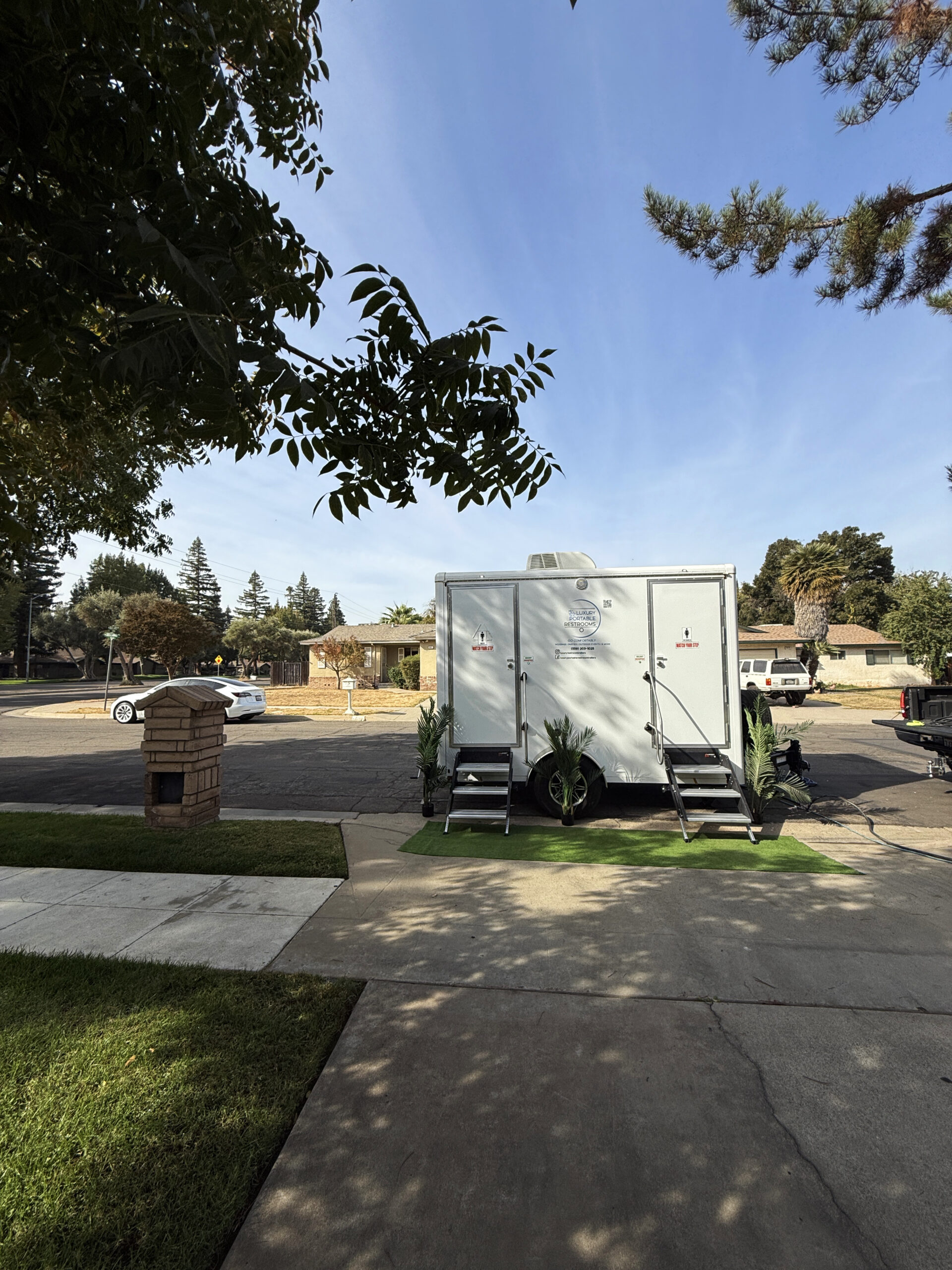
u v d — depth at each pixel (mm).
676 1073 2621
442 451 3068
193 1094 2428
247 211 2662
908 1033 2900
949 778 9539
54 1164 2086
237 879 5027
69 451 4223
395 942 3844
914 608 25109
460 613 7328
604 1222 1915
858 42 6430
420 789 8734
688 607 7043
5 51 2125
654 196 7484
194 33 2432
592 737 7070
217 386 2398
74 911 4348
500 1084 2545
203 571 85000
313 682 42750
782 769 7684
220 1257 1797
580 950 3734
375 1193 2023
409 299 2541
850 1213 1943
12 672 70438
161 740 6484
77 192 2463
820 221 7184
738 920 4180
